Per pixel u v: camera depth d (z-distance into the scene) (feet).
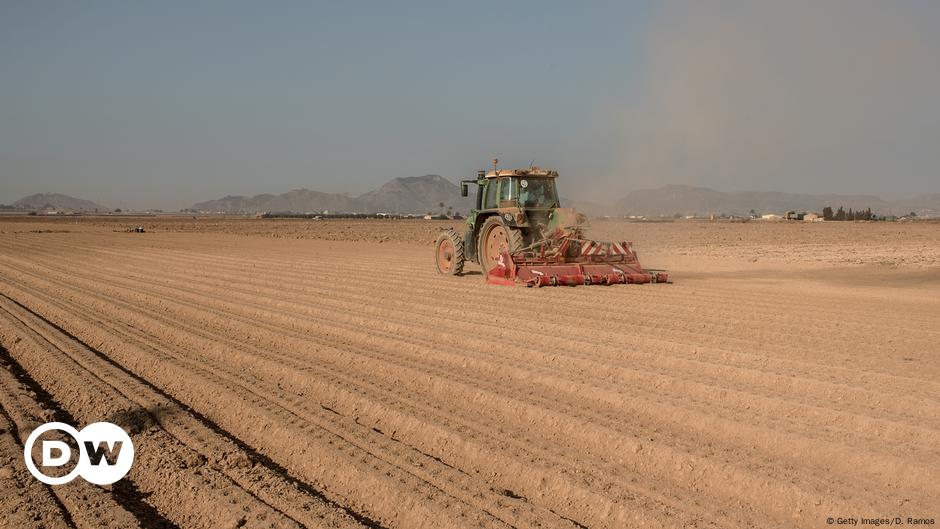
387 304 41.57
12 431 20.12
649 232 163.53
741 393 21.44
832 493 14.99
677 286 50.78
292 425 20.12
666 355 26.58
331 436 19.25
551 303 41.16
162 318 38.06
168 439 19.49
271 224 297.94
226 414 21.88
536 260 50.49
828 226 224.53
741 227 210.59
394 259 85.20
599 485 15.83
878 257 83.97
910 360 26.11
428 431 19.56
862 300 43.19
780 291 47.83
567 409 20.77
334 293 47.42
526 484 16.38
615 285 50.93
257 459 18.24
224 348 29.91
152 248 110.73
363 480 16.43
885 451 16.84
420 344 29.60
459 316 36.76
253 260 82.48
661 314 36.94
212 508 15.29
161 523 14.97
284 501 15.60
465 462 17.72
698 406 20.47
